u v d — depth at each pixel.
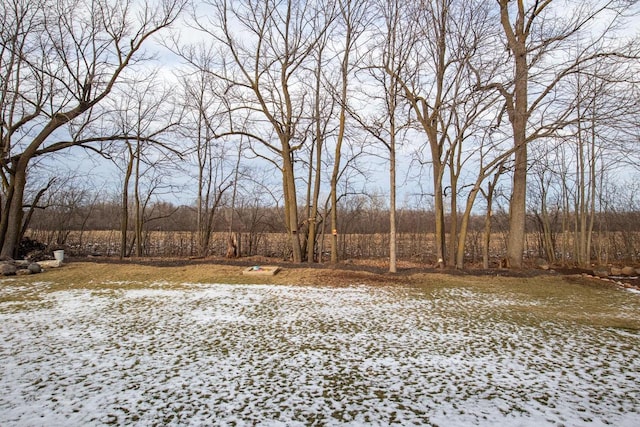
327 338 6.33
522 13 14.10
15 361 5.11
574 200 18.81
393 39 13.45
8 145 14.61
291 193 16.45
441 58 14.48
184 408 3.98
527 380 4.78
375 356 5.55
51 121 15.09
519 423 3.77
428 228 24.59
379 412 3.96
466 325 7.20
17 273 12.09
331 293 10.05
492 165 13.76
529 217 21.75
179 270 12.85
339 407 4.06
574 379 4.82
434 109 13.58
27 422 3.63
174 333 6.48
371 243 23.41
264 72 15.48
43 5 14.37
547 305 9.02
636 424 3.77
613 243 21.02
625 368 5.17
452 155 15.25
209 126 18.25
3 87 14.30
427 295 9.98
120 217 25.78
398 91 14.27
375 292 10.27
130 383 4.54
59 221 22.53
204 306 8.42
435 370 5.07
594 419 3.86
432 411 3.99
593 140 15.42
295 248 16.30
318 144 17.25
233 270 12.95
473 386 4.60
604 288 11.22
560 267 16.55
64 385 4.44
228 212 23.66
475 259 20.08
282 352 5.66
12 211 14.84
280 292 10.07
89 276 11.88
